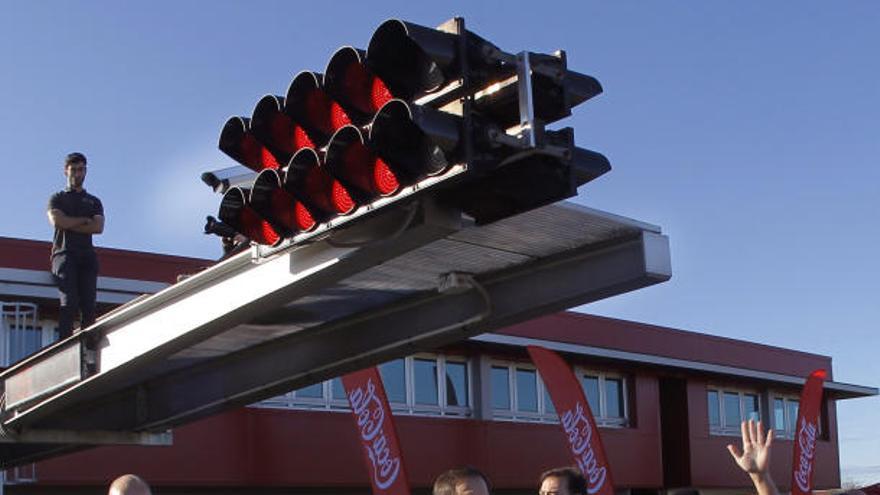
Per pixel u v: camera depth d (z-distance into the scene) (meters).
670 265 6.93
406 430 21.48
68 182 10.34
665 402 28.19
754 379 29.06
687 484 27.38
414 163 4.91
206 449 18.44
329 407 20.36
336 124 5.18
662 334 26.50
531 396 24.22
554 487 5.29
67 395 8.22
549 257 7.23
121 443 9.83
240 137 5.61
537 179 5.17
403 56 4.91
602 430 25.25
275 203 5.52
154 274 17.59
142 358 7.64
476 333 7.82
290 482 19.39
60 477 16.69
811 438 20.89
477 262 7.30
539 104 4.87
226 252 7.23
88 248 10.29
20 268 16.39
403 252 5.95
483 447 22.75
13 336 15.77
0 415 8.92
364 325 8.28
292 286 6.39
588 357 24.72
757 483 5.82
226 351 8.98
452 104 4.88
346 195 5.16
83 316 10.21
